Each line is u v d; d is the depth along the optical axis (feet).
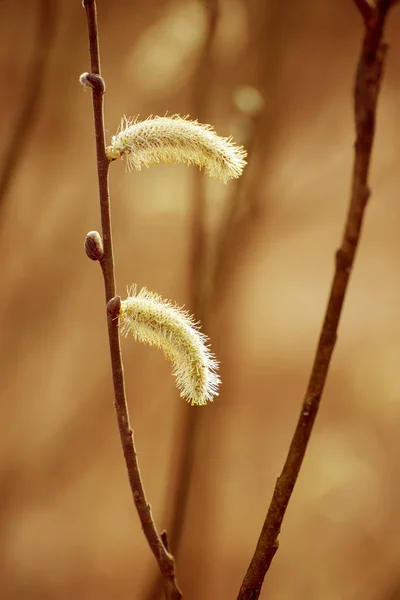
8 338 5.87
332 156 6.87
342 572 6.15
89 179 6.06
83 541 6.64
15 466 6.29
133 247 6.69
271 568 6.29
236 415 7.63
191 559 4.81
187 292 4.16
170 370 7.10
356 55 6.12
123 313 2.10
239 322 5.53
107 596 6.41
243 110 3.40
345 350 8.65
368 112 2.02
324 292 8.87
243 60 4.08
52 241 5.98
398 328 8.79
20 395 6.32
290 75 5.77
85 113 5.84
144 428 7.27
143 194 5.62
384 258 9.18
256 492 7.12
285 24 4.17
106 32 5.90
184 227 6.20
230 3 3.71
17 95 5.44
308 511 6.70
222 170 2.10
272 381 8.31
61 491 6.64
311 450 7.29
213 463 4.87
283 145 5.29
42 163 5.85
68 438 6.56
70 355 6.63
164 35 3.46
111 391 6.82
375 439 7.62
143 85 3.63
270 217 5.18
